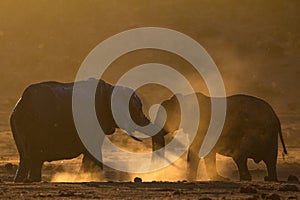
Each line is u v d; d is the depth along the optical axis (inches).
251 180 3486.7
